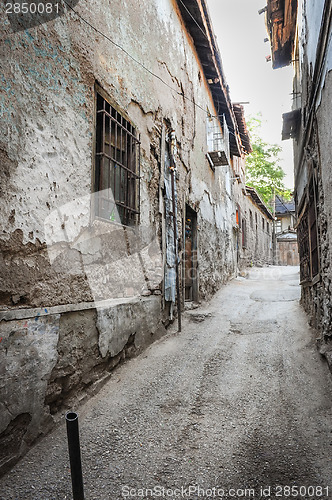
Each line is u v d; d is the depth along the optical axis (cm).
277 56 937
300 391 371
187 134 772
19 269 272
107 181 421
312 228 557
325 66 389
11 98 268
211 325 640
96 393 361
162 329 562
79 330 345
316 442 281
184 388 385
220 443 286
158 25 611
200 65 922
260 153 2570
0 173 255
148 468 255
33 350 280
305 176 623
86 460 261
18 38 278
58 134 324
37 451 269
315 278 514
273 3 762
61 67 332
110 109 428
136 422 316
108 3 432
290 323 621
